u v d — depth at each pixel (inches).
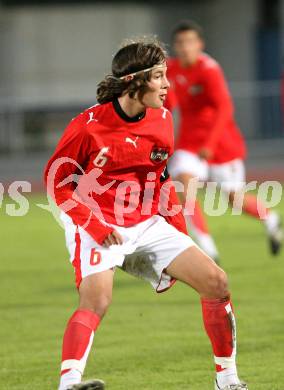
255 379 725.9
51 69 3102.9
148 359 793.6
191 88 1239.5
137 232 645.9
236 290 1076.5
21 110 2539.4
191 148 1243.8
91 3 3125.0
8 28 3065.9
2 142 2519.7
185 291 1087.0
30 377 749.9
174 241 642.2
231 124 1274.6
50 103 2566.4
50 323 945.5
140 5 3174.2
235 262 1266.0
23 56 3075.8
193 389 704.4
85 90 3125.0
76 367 583.2
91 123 621.0
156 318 950.4
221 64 3253.0
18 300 1060.5
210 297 629.9
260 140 2618.1
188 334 880.3
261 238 1477.6
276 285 1102.4
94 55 3132.4
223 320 631.2
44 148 2554.1
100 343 852.6
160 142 633.6
